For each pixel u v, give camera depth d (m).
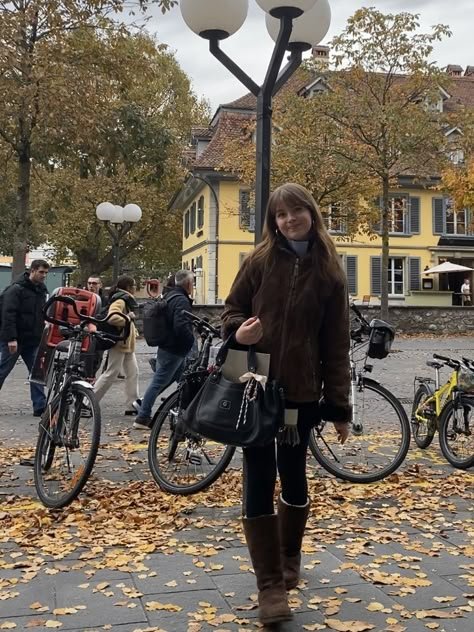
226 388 3.22
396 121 21.09
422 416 7.02
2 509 5.00
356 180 24.66
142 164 16.94
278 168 24.02
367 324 6.05
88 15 15.20
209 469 5.23
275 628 3.13
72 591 3.57
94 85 15.39
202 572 3.83
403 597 3.49
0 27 14.24
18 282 8.91
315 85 24.30
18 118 15.20
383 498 5.35
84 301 8.20
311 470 6.04
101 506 4.99
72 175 19.58
